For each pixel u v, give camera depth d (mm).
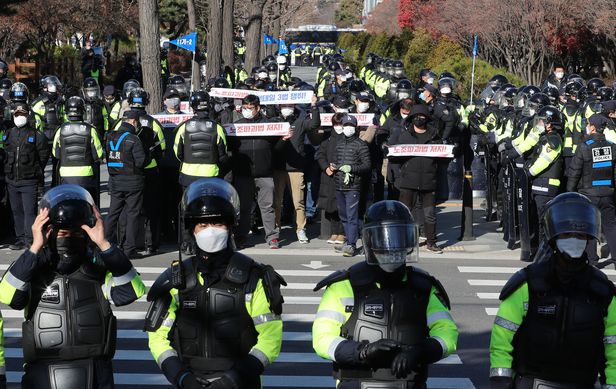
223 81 22844
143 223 16906
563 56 45531
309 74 80938
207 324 6164
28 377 6715
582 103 20969
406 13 53906
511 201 17703
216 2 31297
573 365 6172
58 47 54906
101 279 6793
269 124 16938
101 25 54188
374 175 18766
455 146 17000
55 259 6719
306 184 19547
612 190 15602
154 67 23562
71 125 16422
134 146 16156
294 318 13047
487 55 48250
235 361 6188
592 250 16094
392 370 5965
